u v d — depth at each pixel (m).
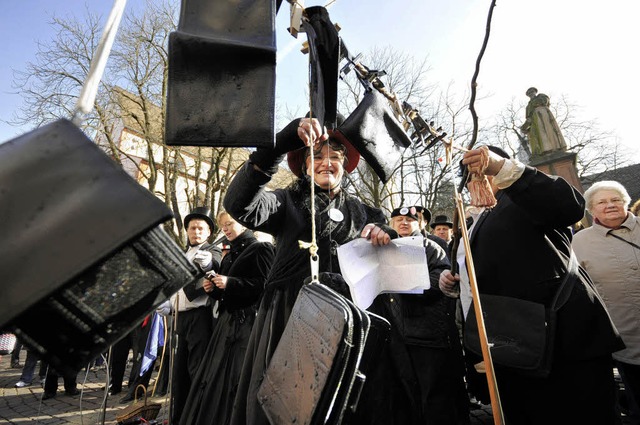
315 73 1.10
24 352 9.61
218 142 0.75
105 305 0.58
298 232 1.62
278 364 0.97
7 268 0.45
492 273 1.62
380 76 1.41
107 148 13.45
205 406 2.34
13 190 0.49
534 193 1.36
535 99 11.87
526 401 1.55
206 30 0.80
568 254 1.58
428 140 1.51
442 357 2.12
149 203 0.52
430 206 13.77
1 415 4.09
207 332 3.23
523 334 1.43
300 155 1.93
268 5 0.83
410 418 1.48
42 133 0.55
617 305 2.51
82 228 0.49
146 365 4.22
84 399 4.74
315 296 0.92
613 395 1.45
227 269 3.31
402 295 2.17
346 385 0.71
